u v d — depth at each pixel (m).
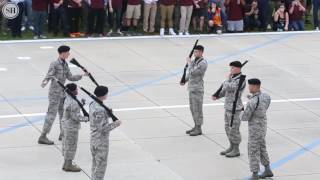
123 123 52.19
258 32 82.25
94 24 77.62
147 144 48.25
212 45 75.44
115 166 44.31
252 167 42.06
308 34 82.12
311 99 59.38
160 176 43.03
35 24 75.19
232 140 46.06
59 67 47.00
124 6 78.75
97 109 38.88
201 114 49.94
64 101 43.75
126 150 47.09
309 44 77.38
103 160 39.28
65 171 43.31
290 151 47.75
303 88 62.38
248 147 42.31
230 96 45.31
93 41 75.31
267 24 83.31
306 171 44.34
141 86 61.22
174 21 80.38
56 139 48.78
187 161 45.53
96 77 63.06
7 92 58.50
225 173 43.75
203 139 49.50
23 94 58.16
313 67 68.94
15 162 44.62
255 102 41.31
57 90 47.06
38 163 44.56
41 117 53.06
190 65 49.28
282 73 66.56
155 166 44.56
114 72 64.88
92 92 58.69
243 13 81.56
